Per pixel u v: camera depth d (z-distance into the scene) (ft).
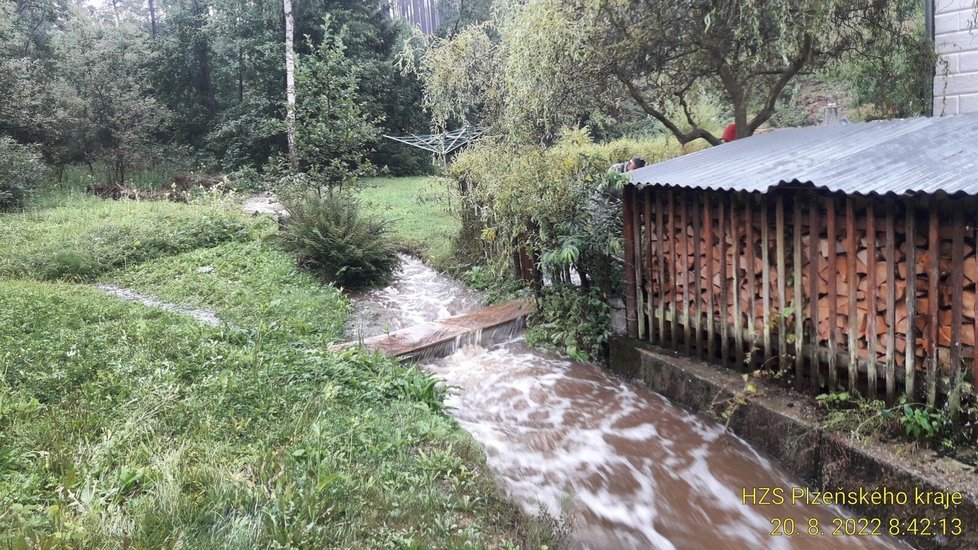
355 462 12.73
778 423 14.28
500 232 27.07
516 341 23.34
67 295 25.38
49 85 65.62
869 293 13.16
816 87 52.08
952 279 11.64
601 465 14.94
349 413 15.14
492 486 12.84
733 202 16.20
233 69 84.33
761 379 15.96
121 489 11.04
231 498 10.91
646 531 12.53
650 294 19.34
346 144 41.81
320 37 82.12
